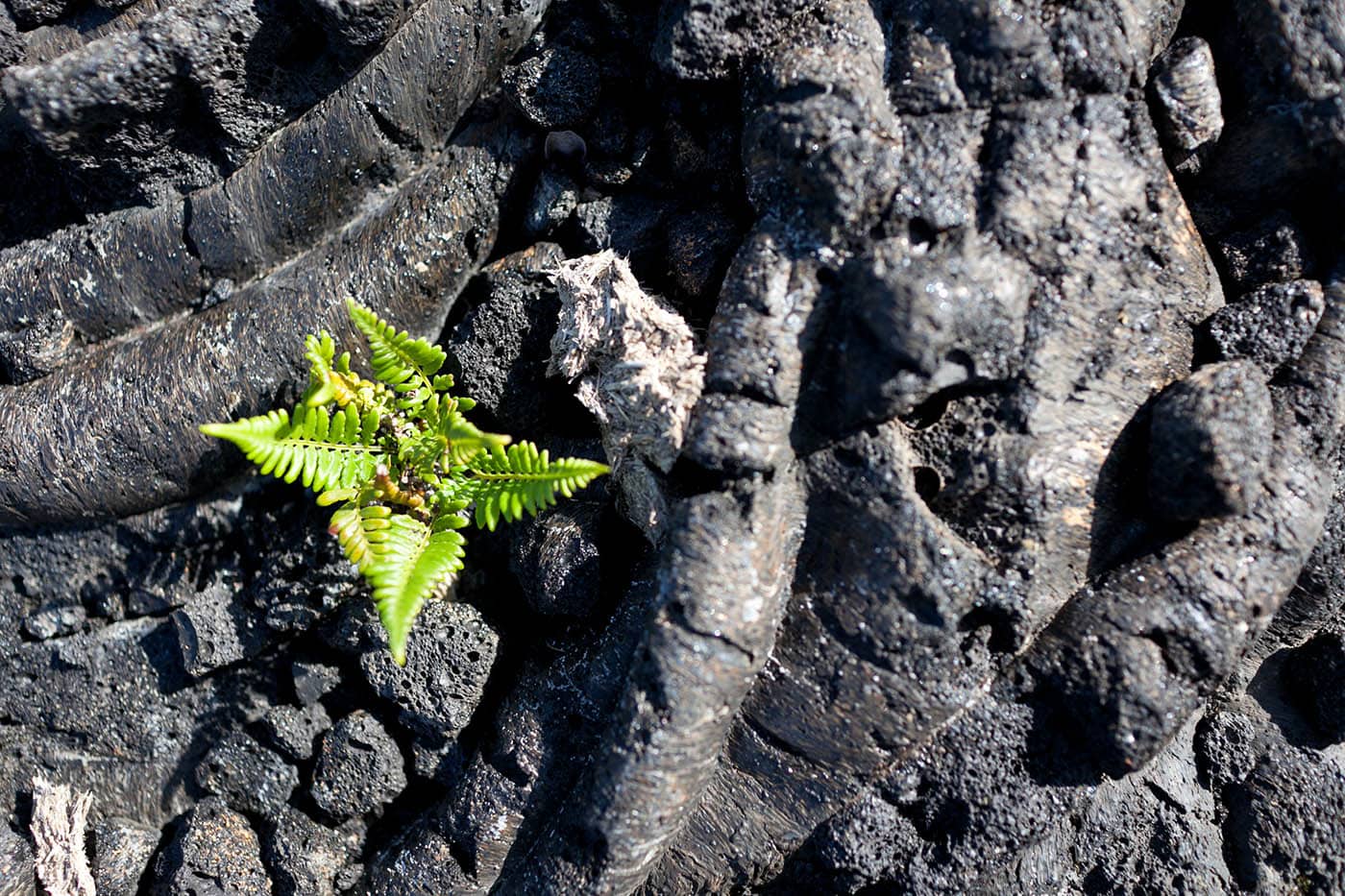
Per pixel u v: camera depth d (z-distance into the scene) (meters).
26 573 0.69
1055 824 0.59
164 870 0.66
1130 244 0.59
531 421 0.66
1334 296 0.60
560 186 0.65
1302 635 0.63
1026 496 0.58
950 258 0.57
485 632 0.64
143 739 0.68
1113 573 0.59
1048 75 0.58
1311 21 0.58
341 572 0.65
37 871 0.67
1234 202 0.61
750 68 0.61
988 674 0.59
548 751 0.62
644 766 0.58
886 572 0.58
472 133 0.66
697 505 0.59
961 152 0.58
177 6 0.63
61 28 0.67
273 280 0.67
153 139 0.66
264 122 0.66
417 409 0.62
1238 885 0.61
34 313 0.68
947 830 0.59
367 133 0.66
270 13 0.63
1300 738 0.63
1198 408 0.57
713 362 0.59
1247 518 0.58
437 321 0.67
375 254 0.66
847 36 0.60
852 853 0.59
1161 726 0.58
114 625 0.69
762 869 0.61
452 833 0.62
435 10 0.64
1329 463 0.59
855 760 0.60
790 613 0.60
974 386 0.59
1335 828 0.61
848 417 0.59
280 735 0.66
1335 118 0.59
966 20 0.59
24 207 0.70
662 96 0.63
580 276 0.63
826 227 0.59
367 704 0.65
